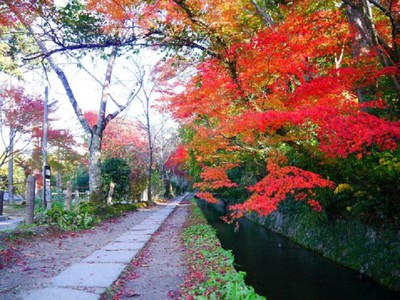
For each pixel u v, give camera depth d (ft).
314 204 27.86
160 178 111.24
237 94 22.65
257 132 23.13
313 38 22.63
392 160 19.25
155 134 92.53
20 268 17.48
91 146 45.09
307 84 19.67
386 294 21.68
